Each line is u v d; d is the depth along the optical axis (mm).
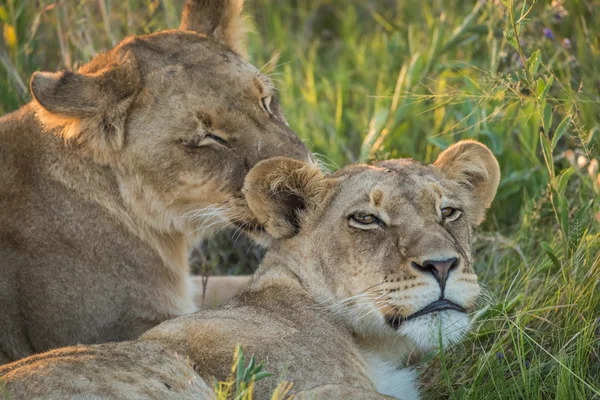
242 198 8344
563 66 10594
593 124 10062
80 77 8359
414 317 7145
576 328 8008
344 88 13094
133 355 6500
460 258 7242
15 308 8305
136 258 8656
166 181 8477
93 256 8492
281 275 7703
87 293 8445
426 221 7316
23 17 11719
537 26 11172
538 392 7414
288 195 7785
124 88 8422
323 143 11641
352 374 7195
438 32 11633
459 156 8125
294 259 7707
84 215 8508
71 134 8398
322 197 7691
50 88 8227
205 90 8461
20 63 11578
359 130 12039
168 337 6980
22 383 5930
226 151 8414
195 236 9047
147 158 8453
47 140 8586
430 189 7480
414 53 12461
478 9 11484
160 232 8750
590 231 8648
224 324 7059
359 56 13570
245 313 7289
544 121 8602
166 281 8883
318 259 7582
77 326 8414
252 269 11117
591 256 8383
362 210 7418
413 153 11289
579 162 8562
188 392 6367
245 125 8461
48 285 8344
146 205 8609
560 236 8984
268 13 14805
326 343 7266
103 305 8508
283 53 13914
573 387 7441
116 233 8578
